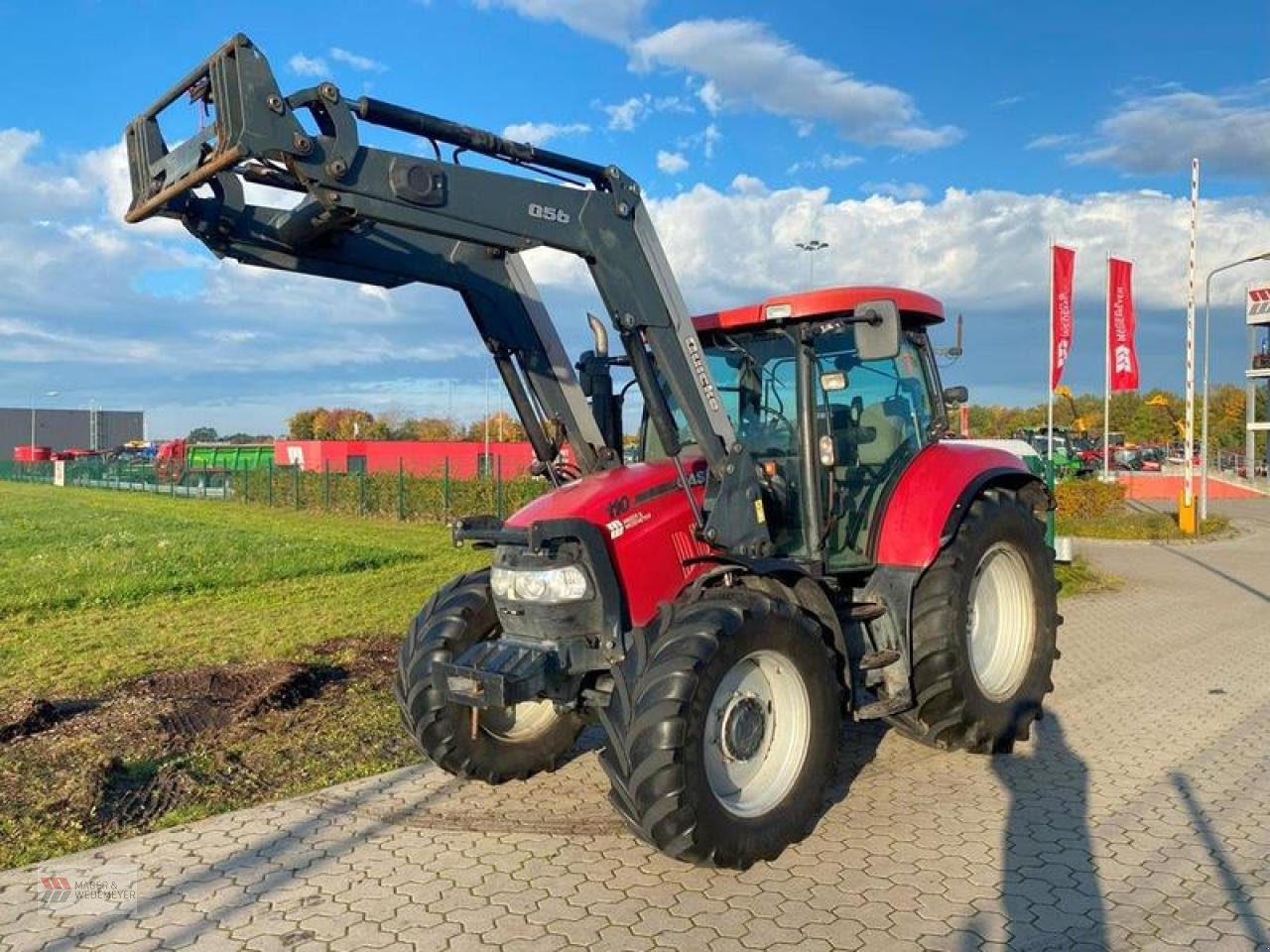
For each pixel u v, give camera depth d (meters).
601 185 4.73
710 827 4.12
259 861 4.43
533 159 4.47
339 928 3.84
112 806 5.06
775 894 4.09
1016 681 6.00
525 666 4.43
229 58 3.61
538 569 4.53
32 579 13.21
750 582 4.84
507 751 5.32
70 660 8.44
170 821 4.89
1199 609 10.85
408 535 21.00
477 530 4.79
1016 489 6.46
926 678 5.33
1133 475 35.50
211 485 41.09
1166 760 5.71
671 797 4.02
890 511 5.56
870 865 4.37
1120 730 6.30
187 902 4.05
